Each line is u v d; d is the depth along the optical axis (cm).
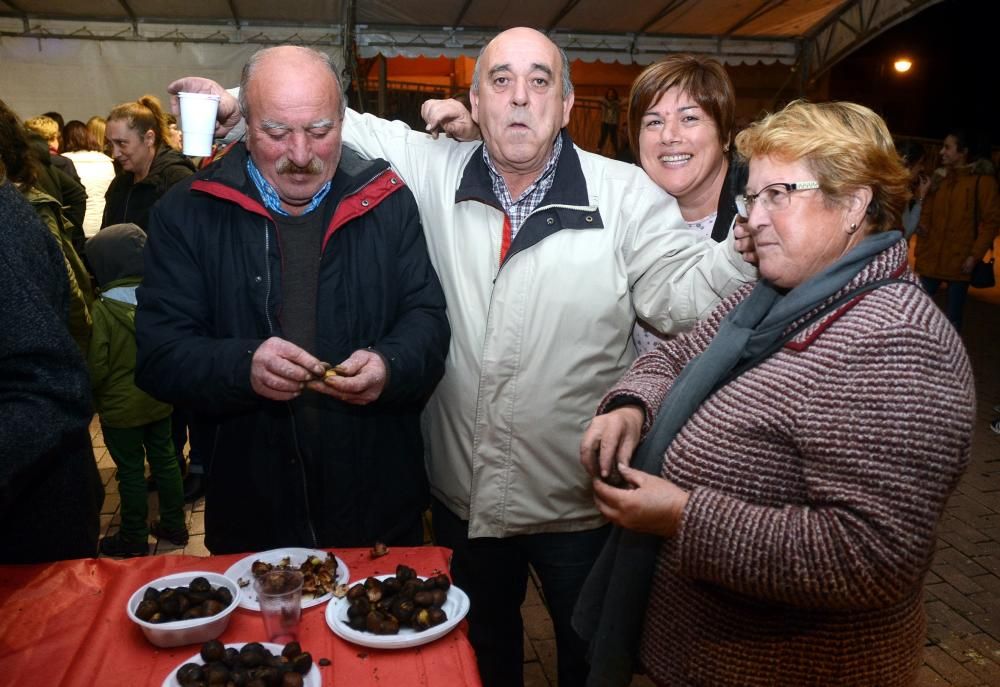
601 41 861
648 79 207
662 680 146
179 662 134
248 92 170
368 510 191
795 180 127
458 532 212
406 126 218
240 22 764
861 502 114
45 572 157
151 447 337
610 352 196
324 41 775
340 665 134
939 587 322
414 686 130
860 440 115
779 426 124
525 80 180
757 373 132
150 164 416
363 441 187
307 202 184
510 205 197
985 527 371
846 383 118
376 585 149
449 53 826
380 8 765
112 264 312
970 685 265
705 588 137
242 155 188
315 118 169
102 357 306
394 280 190
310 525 188
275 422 182
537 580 330
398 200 192
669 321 189
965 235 610
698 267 181
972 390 118
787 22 834
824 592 117
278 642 139
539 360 191
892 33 1734
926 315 119
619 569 151
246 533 188
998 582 326
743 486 129
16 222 147
